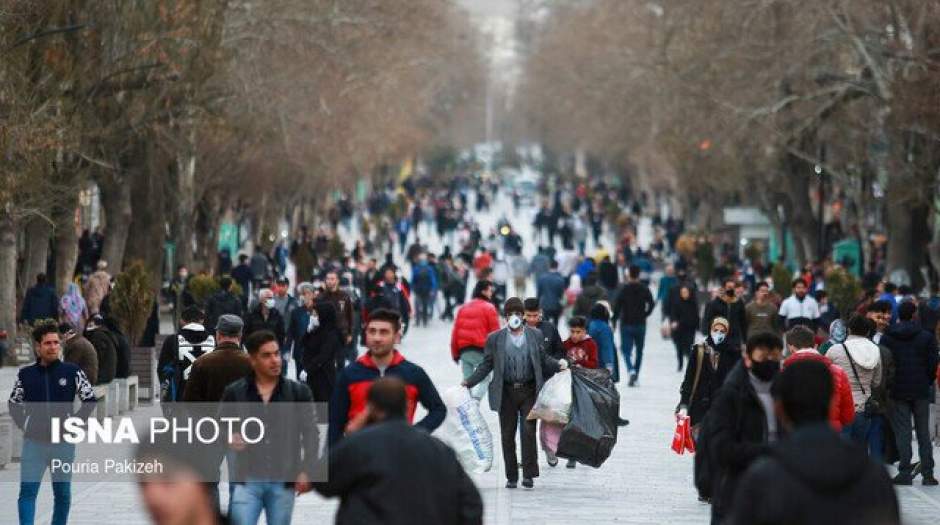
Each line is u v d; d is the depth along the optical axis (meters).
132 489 47.94
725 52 123.88
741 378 30.05
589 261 124.06
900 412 49.78
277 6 115.81
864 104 121.25
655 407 73.69
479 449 47.88
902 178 109.44
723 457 29.28
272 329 64.81
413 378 32.56
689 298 89.62
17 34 79.94
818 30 117.06
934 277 130.38
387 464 23.58
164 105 95.38
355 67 143.25
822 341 68.88
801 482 20.20
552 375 47.59
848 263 128.00
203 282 102.62
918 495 48.22
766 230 173.75
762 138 128.75
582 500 46.34
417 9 149.00
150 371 73.25
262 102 122.56
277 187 175.50
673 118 158.88
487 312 58.62
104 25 87.94
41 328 37.69
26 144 77.38
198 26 93.25
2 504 45.56
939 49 100.81
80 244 136.00
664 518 43.31
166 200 133.62
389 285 104.88
